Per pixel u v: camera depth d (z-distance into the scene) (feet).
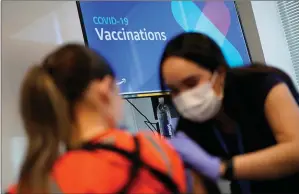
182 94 4.11
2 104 3.96
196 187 3.19
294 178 3.76
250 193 3.67
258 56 5.69
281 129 3.90
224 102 4.04
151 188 2.27
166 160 2.40
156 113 4.36
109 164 2.30
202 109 4.00
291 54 5.80
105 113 2.63
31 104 2.52
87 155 2.35
